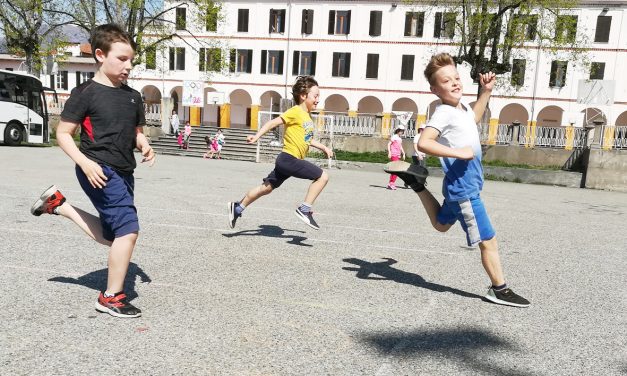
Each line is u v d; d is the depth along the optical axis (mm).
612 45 36906
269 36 42469
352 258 5176
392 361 2770
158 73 44062
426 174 3783
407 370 2670
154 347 2818
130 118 3273
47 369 2525
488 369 2725
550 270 5082
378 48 40656
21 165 14328
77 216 3459
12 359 2619
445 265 5059
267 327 3176
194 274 4293
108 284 3297
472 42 24031
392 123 25984
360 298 3842
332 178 16484
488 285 4387
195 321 3227
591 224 8859
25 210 7004
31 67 29391
